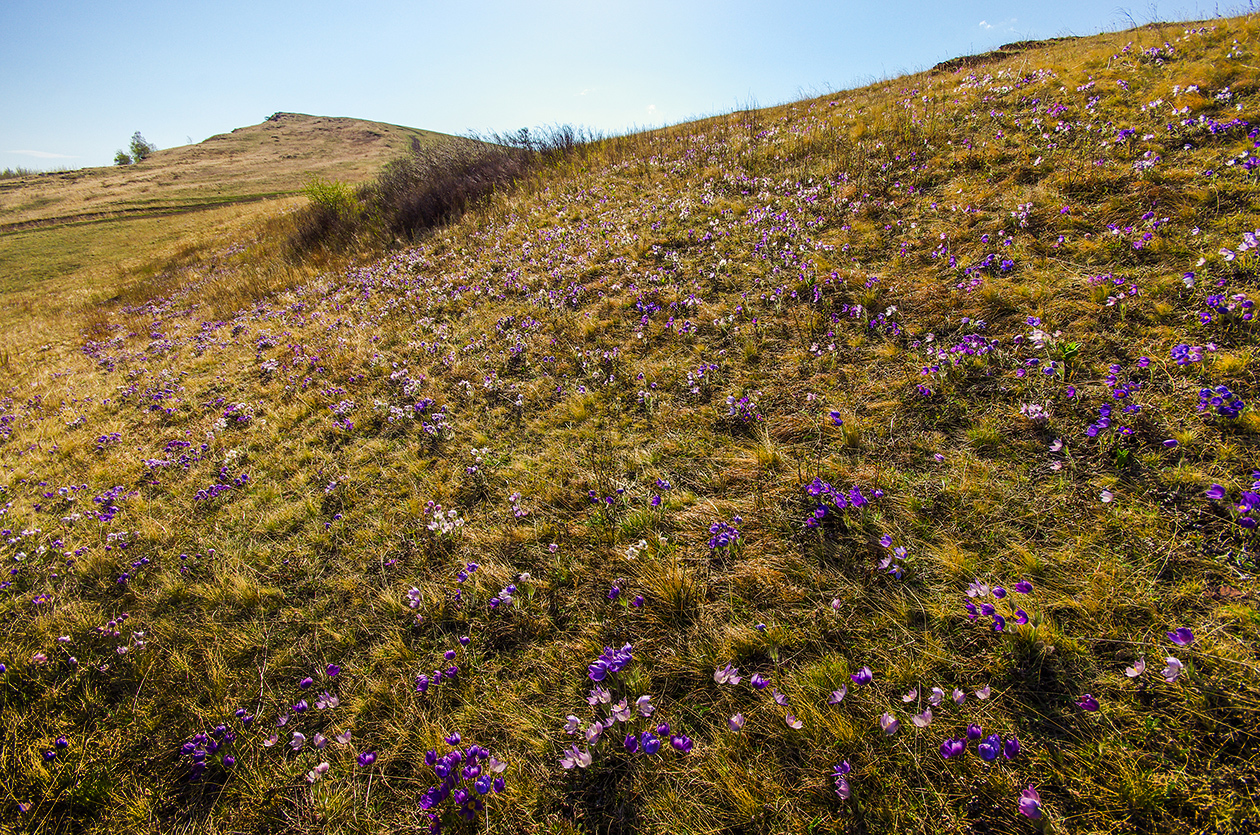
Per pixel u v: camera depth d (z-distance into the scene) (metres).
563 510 4.20
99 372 10.30
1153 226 5.08
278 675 3.48
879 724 2.49
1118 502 3.08
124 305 16.56
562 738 2.81
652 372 5.60
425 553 4.12
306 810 2.76
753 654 2.95
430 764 2.68
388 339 8.30
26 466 6.82
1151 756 2.17
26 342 14.12
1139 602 2.62
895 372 4.59
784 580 3.23
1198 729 2.20
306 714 3.22
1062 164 6.66
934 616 2.85
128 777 3.05
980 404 4.02
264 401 7.32
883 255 6.27
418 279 10.66
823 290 5.97
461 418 5.85
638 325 6.55
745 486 3.96
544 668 3.15
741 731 2.62
